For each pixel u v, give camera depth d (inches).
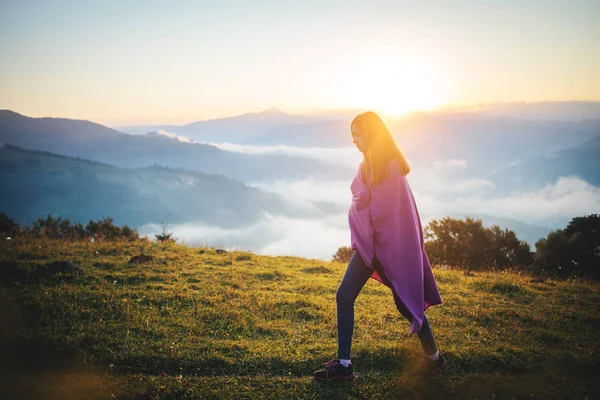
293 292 311.1
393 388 169.9
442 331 234.7
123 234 621.0
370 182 172.1
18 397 157.3
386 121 177.3
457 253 706.2
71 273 311.1
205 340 209.2
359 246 173.0
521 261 700.7
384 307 277.1
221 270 372.8
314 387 168.1
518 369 191.2
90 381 168.1
